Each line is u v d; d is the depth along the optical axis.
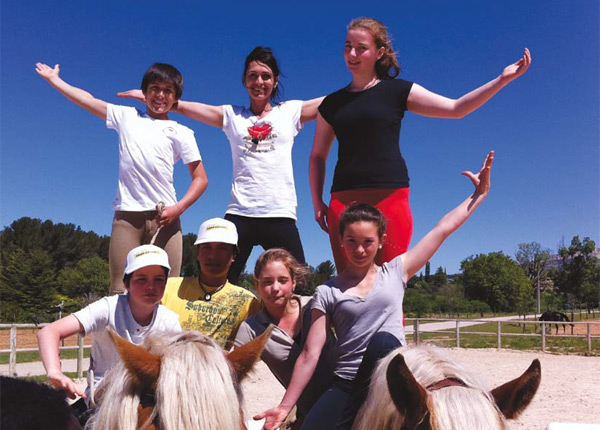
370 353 2.47
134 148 3.90
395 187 3.46
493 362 17.77
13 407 1.51
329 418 2.65
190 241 46.22
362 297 2.73
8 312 41.81
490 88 3.32
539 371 1.98
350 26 3.67
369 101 3.55
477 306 63.88
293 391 2.73
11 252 51.62
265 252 3.28
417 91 3.60
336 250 3.62
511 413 1.99
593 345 23.70
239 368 2.03
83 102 4.11
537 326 37.06
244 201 4.14
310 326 2.88
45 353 2.63
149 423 1.77
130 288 2.90
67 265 59.78
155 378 1.86
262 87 4.25
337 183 3.60
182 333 2.05
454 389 1.89
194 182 4.07
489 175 2.92
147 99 4.09
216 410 1.76
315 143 3.97
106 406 1.87
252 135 4.20
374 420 2.03
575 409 10.39
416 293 69.44
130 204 3.86
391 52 3.70
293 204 4.25
